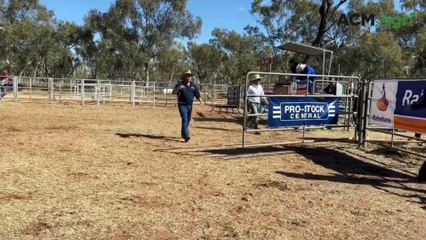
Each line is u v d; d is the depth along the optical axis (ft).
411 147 33.91
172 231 14.71
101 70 233.76
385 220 16.83
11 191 18.30
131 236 14.11
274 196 19.45
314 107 32.07
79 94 91.04
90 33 223.51
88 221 15.24
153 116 56.29
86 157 25.99
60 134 34.99
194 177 22.27
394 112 28.94
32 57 206.39
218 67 243.60
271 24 167.53
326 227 15.76
